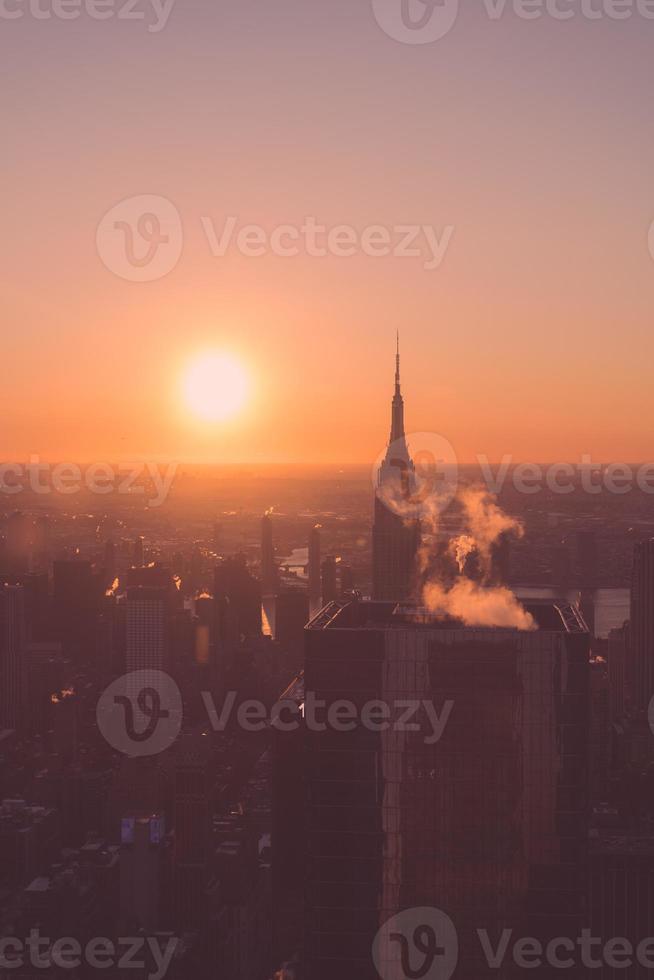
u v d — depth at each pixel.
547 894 97.75
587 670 96.81
